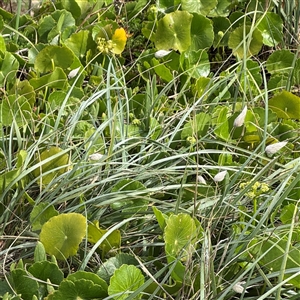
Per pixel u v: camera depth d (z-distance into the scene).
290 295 1.26
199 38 1.85
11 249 1.32
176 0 1.95
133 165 1.46
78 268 1.29
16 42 1.85
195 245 1.25
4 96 1.56
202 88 1.69
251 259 1.25
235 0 2.02
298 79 1.80
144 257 1.33
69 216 1.25
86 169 1.43
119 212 1.38
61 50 1.71
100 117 1.64
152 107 1.59
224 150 1.50
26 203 1.41
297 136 1.58
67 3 1.95
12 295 1.23
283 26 1.96
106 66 1.82
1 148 1.51
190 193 1.41
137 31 1.99
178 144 1.58
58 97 1.61
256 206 1.38
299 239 1.30
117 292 1.19
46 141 1.49
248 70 1.67
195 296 1.22
